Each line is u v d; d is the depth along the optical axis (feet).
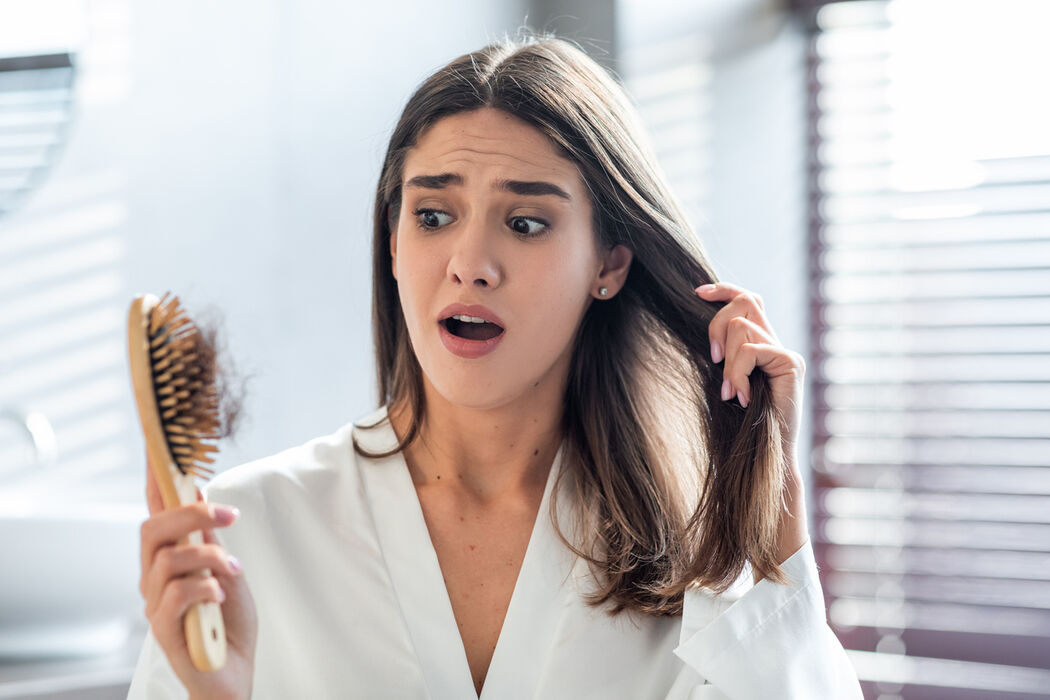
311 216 5.92
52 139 5.35
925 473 6.04
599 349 3.10
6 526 4.11
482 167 2.64
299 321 5.87
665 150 5.68
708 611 2.83
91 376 5.41
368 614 2.76
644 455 3.09
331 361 5.96
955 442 5.99
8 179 5.31
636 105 5.13
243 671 2.03
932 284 5.99
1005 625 5.91
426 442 2.97
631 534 2.90
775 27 6.15
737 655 2.73
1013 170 5.78
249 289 5.74
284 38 5.85
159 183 5.57
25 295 5.30
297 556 2.81
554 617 2.81
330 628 2.75
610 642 2.80
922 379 6.02
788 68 6.20
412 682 2.69
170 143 5.59
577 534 2.92
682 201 5.70
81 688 4.00
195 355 1.98
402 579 2.80
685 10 5.82
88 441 5.38
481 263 2.60
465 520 2.91
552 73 2.79
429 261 2.67
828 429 6.23
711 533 2.90
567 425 3.06
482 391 2.67
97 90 5.44
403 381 3.03
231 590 2.06
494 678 2.72
